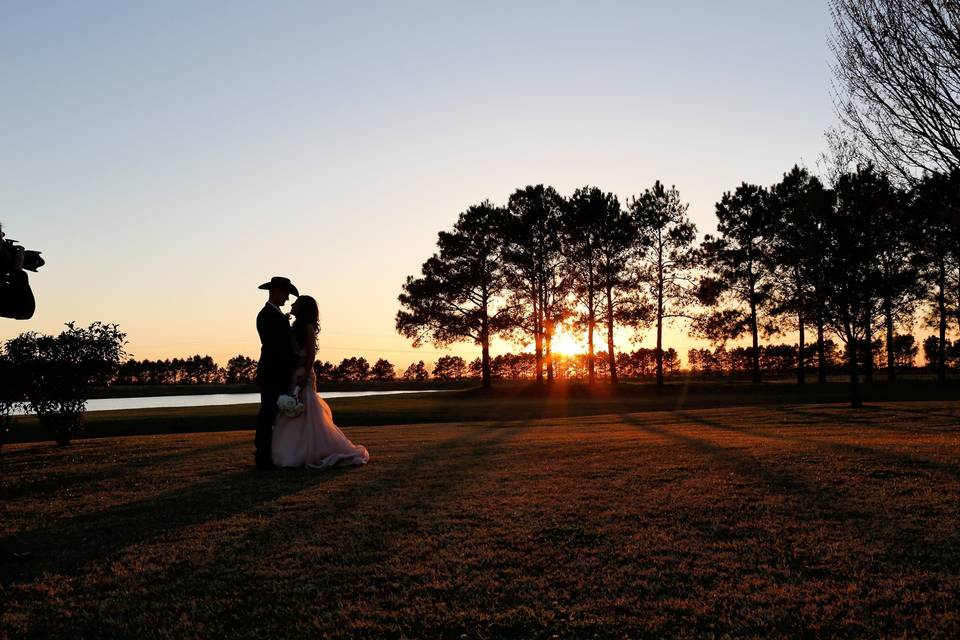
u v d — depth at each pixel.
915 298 26.12
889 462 8.03
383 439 12.37
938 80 12.33
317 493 6.73
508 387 46.53
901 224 22.05
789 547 4.71
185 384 110.38
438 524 5.47
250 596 3.97
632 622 3.53
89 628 3.57
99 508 6.27
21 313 4.51
